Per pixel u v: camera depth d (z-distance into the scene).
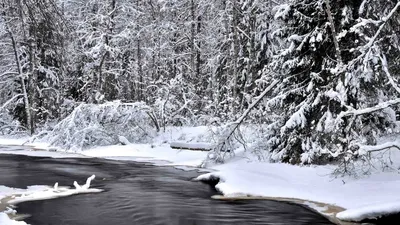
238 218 10.36
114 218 10.28
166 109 28.36
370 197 11.21
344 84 14.06
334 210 10.88
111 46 31.62
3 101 34.88
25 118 34.03
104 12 32.28
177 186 14.87
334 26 14.84
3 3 7.80
